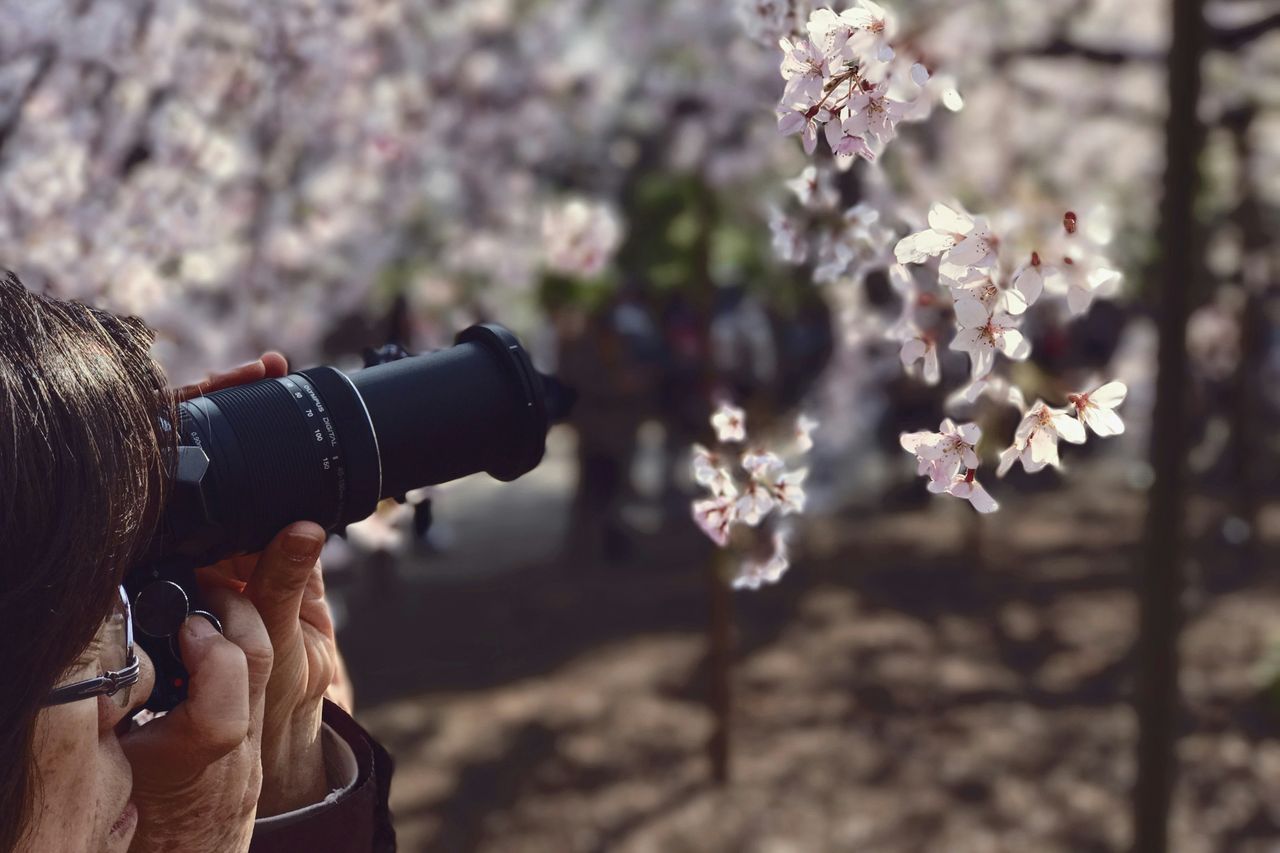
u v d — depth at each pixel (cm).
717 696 458
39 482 50
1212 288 692
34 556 49
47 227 204
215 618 70
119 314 63
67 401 52
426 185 397
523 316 535
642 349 715
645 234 492
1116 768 467
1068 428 71
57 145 214
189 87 235
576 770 474
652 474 938
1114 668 562
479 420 89
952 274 70
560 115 432
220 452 76
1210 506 810
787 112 73
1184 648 583
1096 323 767
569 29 420
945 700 529
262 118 255
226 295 294
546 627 639
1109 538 773
